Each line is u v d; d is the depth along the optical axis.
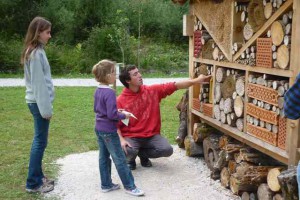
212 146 4.83
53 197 4.18
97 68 4.04
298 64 3.23
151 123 4.92
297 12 3.19
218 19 4.53
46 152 5.79
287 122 3.37
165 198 4.14
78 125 7.66
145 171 4.96
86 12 21.55
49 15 20.94
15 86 13.41
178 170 4.99
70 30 21.19
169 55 20.36
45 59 3.96
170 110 9.27
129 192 4.22
